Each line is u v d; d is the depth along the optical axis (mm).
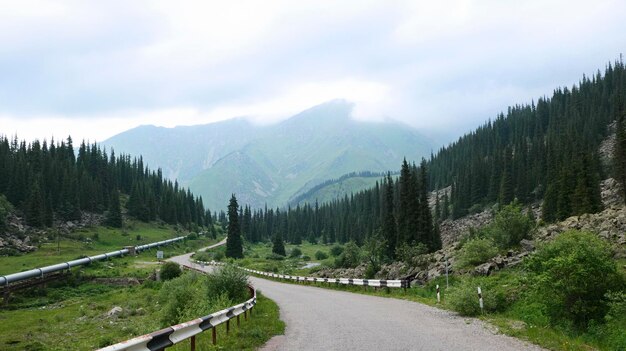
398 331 16000
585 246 16828
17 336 31547
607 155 133500
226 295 23406
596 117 159250
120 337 24984
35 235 117062
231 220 115625
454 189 168500
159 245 136625
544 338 13797
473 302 20859
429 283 34281
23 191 133375
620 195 81875
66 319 40094
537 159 143750
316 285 47750
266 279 62625
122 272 74500
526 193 128875
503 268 29984
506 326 16547
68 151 186750
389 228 78625
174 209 190125
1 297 54719
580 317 16359
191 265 88812
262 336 14977
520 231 40469
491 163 164500
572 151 112125
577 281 16062
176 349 12547
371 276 51781
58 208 142375
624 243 27844
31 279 62750
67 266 72062
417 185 74312
